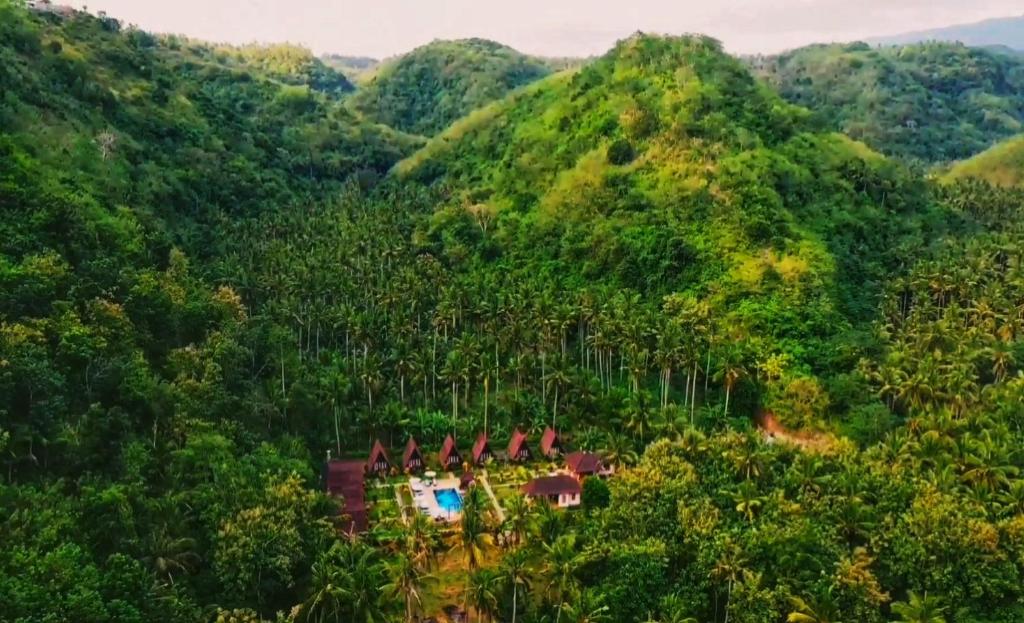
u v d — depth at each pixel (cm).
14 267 9431
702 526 8138
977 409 11338
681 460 9588
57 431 7856
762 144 18538
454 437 12256
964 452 9825
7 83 15675
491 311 13812
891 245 17600
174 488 8006
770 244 15625
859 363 12962
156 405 8994
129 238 12688
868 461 9869
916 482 9100
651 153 18450
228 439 9144
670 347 12719
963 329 13650
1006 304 14112
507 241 18300
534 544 8456
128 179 16075
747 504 8750
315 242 17475
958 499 8781
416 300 14538
